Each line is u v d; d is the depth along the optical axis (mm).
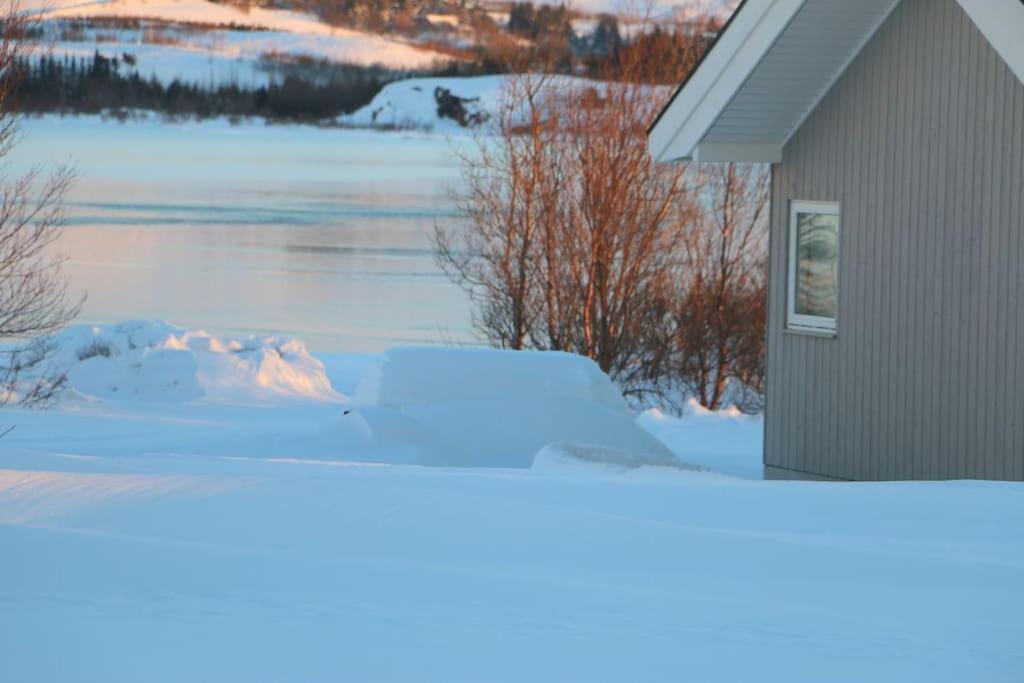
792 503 18000
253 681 9203
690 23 65312
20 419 47156
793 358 31969
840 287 30453
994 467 26781
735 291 75000
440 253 64812
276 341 69000
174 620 10828
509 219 62781
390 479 19453
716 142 31516
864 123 29594
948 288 27719
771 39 28578
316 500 16375
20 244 48344
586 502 17812
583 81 64062
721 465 36281
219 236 162250
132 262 135625
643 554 14406
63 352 62375
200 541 14562
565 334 63188
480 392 29828
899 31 28547
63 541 13633
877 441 29594
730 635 11008
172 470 20453
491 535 15039
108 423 46125
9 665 9320
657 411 51281
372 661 9828
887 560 14250
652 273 66500
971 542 15633
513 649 10297
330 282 123812
